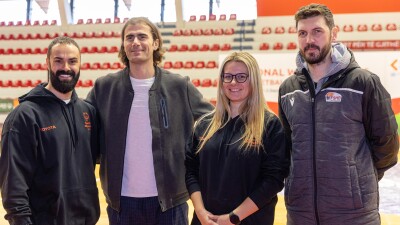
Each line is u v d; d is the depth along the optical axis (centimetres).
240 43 1009
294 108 216
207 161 210
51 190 210
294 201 215
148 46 242
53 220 210
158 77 248
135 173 237
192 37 1038
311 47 209
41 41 1091
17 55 1061
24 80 1019
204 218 201
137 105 242
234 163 203
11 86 999
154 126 238
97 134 246
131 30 242
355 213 202
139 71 246
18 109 209
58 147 212
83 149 225
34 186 211
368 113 204
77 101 230
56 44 219
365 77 203
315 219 209
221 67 215
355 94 203
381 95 202
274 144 205
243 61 209
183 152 247
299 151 211
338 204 203
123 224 239
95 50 1071
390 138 204
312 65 215
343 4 971
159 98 244
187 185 216
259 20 1026
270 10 1019
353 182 202
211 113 227
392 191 476
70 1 1159
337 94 205
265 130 206
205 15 1088
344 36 957
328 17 210
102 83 252
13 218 200
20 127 205
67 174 216
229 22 1043
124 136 238
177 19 1055
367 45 927
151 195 238
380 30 952
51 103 217
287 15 1012
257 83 208
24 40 1097
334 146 203
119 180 236
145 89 245
